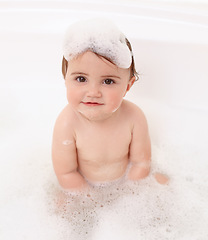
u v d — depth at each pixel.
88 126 0.84
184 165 1.06
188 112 1.11
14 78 1.14
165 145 1.11
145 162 0.96
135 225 0.91
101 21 0.72
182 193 0.98
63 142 0.86
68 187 0.94
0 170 1.04
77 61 0.69
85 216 0.93
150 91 1.10
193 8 1.13
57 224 0.90
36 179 1.02
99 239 0.88
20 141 1.15
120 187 0.98
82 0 1.15
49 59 1.09
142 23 1.05
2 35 1.03
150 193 0.97
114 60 0.69
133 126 0.89
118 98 0.74
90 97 0.71
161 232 0.89
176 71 1.05
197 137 1.11
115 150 0.89
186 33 1.02
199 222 0.91
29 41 1.04
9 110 1.19
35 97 1.18
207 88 1.06
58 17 1.07
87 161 0.91
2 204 0.95
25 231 0.89
